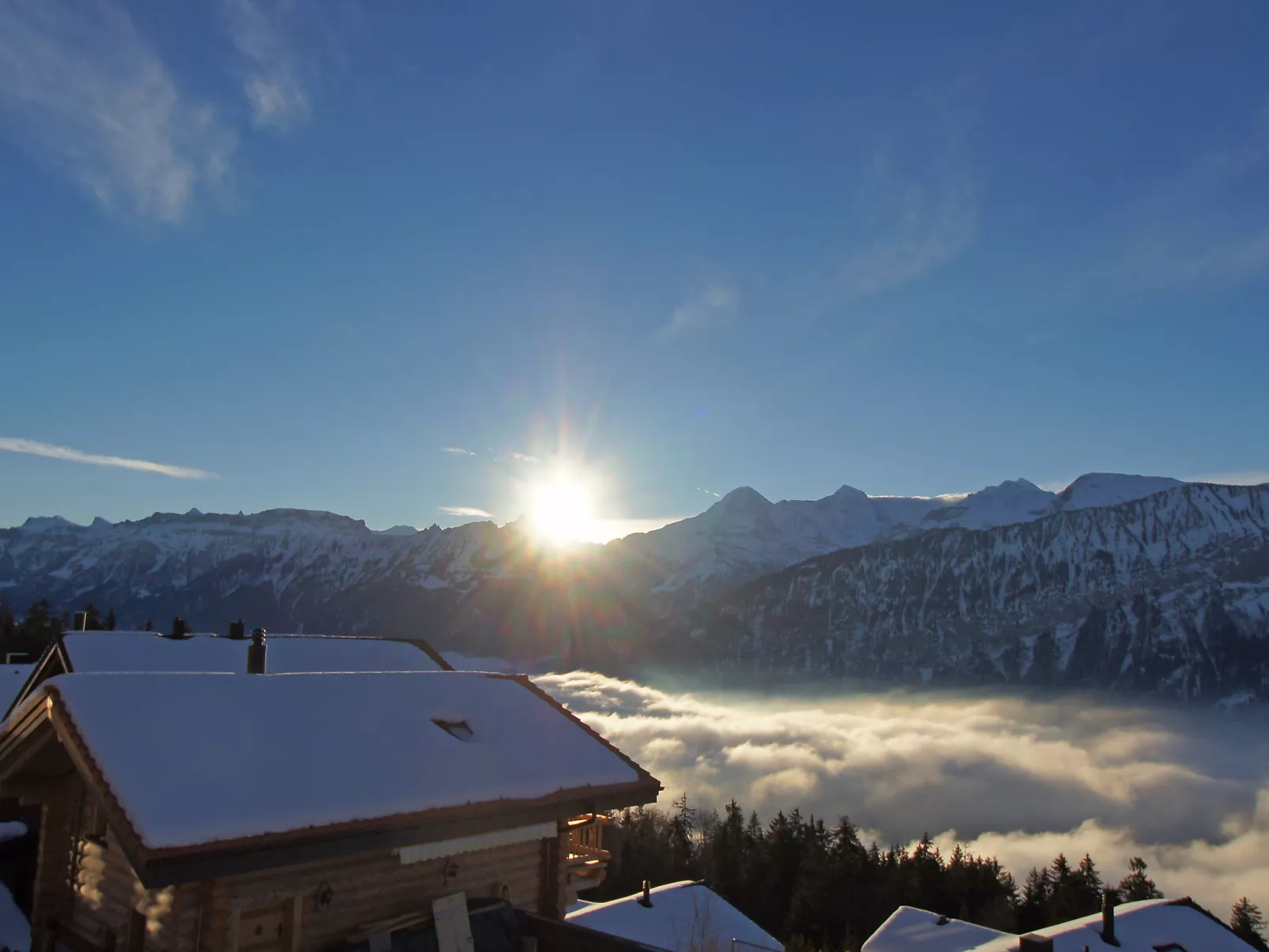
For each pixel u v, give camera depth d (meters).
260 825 12.28
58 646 23.84
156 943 12.80
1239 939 34.44
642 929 34.78
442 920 14.81
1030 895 82.88
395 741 15.88
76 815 15.69
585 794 16.88
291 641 28.42
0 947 16.38
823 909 81.62
